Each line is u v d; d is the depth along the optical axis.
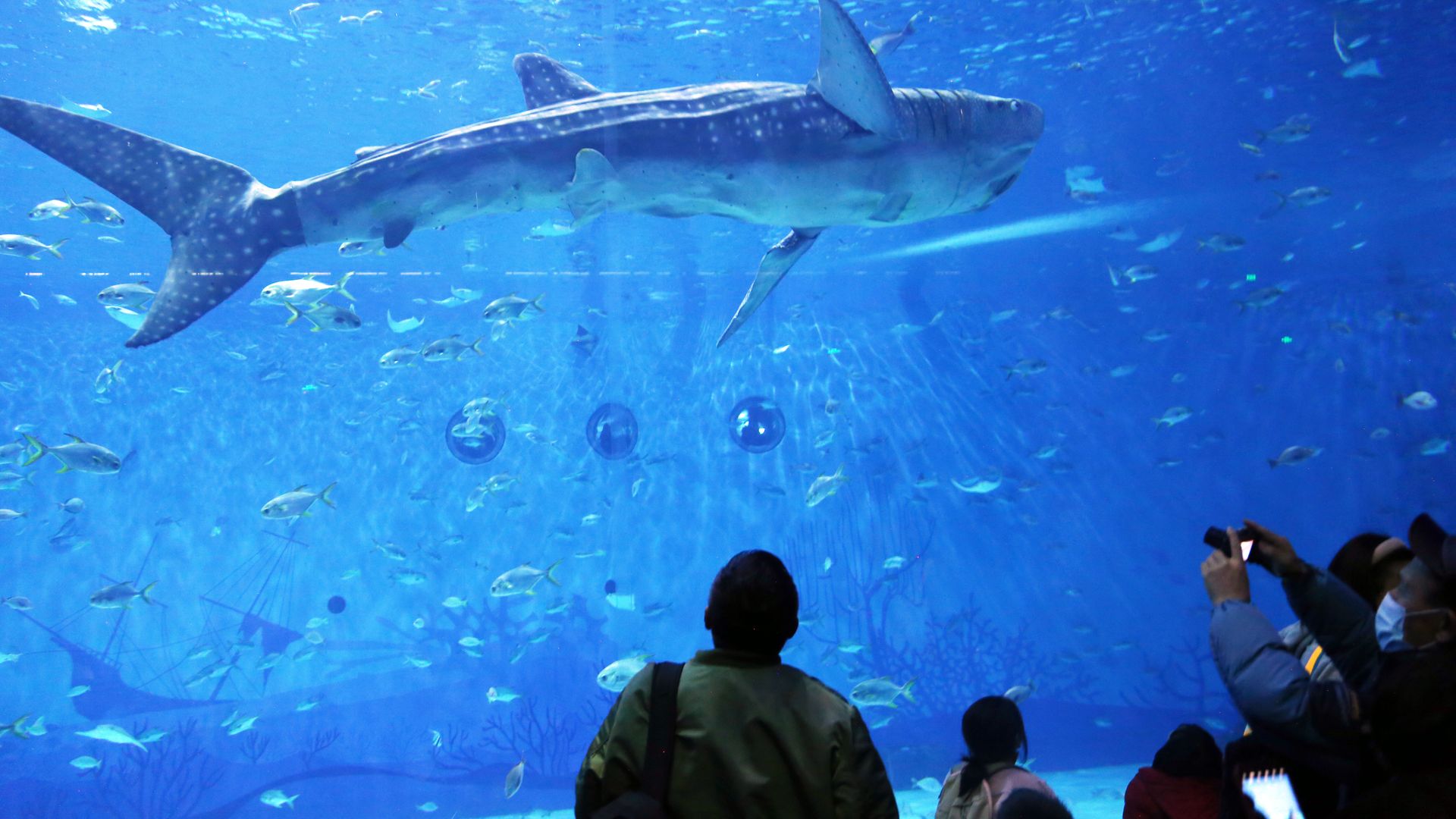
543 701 14.28
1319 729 1.78
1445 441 14.04
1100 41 13.41
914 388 19.08
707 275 17.52
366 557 15.64
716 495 17.42
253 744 13.25
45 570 14.40
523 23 11.88
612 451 16.77
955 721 13.91
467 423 12.73
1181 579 19.39
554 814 11.30
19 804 11.77
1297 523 20.55
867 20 12.38
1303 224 19.94
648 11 11.79
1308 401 21.27
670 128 5.05
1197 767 2.68
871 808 1.73
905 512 18.19
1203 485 20.52
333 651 14.91
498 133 5.07
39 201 15.00
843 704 1.82
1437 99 15.48
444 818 11.46
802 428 18.16
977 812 2.46
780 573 1.87
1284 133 10.52
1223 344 21.50
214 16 11.19
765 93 5.21
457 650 14.98
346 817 11.70
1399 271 21.52
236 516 15.37
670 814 1.69
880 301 19.47
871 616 17.05
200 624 14.79
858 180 5.40
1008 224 18.36
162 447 15.37
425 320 16.80
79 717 13.70
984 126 5.57
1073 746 13.41
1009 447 19.36
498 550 16.11
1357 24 13.05
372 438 16.17
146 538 14.95
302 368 16.17
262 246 5.09
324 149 14.34
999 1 12.38
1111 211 18.75
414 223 5.23
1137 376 20.73
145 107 12.84
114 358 15.70
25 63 11.63
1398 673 1.70
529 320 17.09
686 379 17.77
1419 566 1.90
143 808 11.93
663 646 16.45
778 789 1.69
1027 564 18.66
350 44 11.95
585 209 5.31
